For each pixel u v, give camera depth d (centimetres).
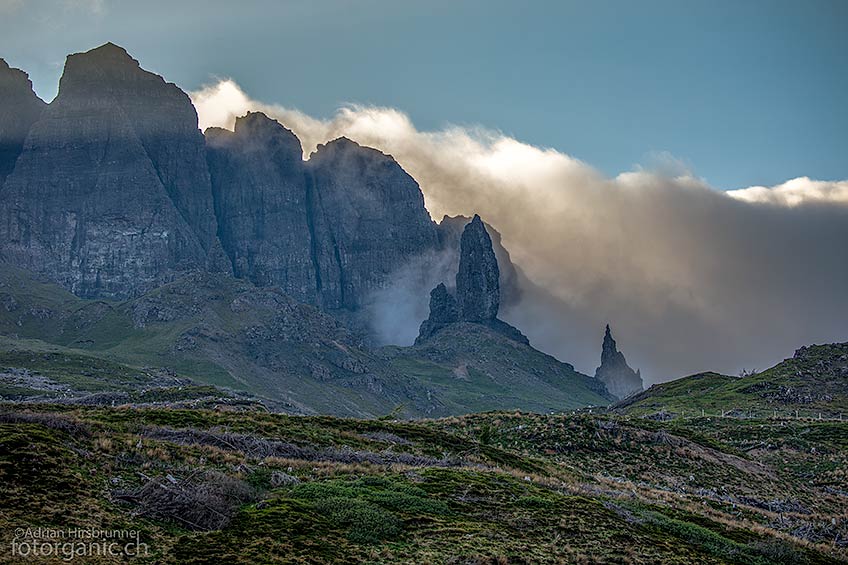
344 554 4550
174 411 8300
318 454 7219
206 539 4441
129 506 4703
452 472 6844
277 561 4281
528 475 7775
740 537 6638
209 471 5619
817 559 6384
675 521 6562
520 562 4762
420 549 4791
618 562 5119
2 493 4412
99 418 7506
